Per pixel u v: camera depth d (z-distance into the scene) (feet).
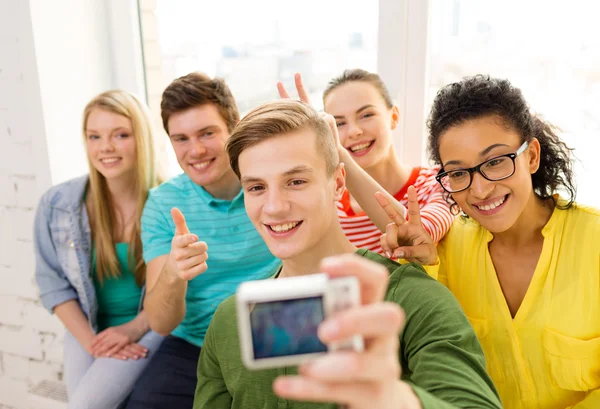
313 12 4.51
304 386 1.14
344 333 1.08
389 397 1.18
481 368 2.01
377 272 1.18
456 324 2.16
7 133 5.05
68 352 4.56
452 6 4.12
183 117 3.85
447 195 3.08
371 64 4.47
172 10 5.11
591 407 2.67
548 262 2.77
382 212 3.26
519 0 3.91
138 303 4.69
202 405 2.66
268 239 2.40
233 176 4.09
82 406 3.93
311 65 4.64
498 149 2.61
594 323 2.68
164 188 4.22
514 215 2.68
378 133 3.91
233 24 4.83
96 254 4.54
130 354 4.22
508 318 2.86
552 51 3.89
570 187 2.88
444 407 1.53
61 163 5.07
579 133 3.92
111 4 5.30
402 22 4.18
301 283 1.21
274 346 1.23
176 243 2.87
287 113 2.32
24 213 5.17
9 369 5.67
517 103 2.64
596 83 3.80
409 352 2.21
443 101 2.77
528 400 2.86
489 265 2.94
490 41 4.07
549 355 2.75
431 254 2.69
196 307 4.07
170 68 5.30
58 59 4.95
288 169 2.26
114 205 4.63
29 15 4.67
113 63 5.47
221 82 4.01
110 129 4.33
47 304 4.63
